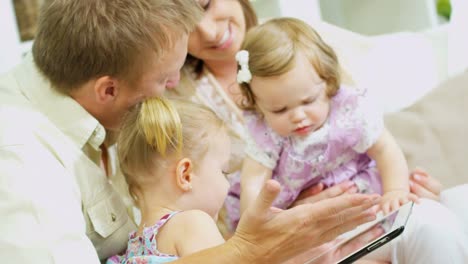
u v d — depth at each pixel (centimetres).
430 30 217
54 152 111
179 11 112
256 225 89
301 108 129
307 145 135
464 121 164
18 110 112
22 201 97
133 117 112
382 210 124
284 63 125
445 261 112
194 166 112
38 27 115
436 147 162
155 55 111
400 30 255
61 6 110
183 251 103
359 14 270
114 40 107
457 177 157
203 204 114
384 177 135
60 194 103
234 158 152
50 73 114
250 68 130
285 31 130
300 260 95
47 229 97
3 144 101
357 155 141
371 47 194
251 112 143
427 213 116
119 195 126
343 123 134
